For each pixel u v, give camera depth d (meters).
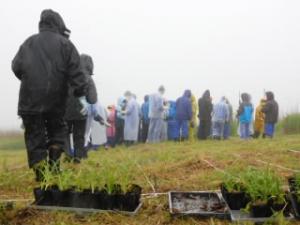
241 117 13.30
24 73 4.30
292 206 3.21
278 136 12.87
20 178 4.83
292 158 6.18
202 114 13.34
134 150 8.95
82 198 3.43
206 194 3.76
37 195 3.50
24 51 4.37
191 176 4.89
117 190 3.46
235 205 3.29
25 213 3.35
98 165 4.96
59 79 4.32
